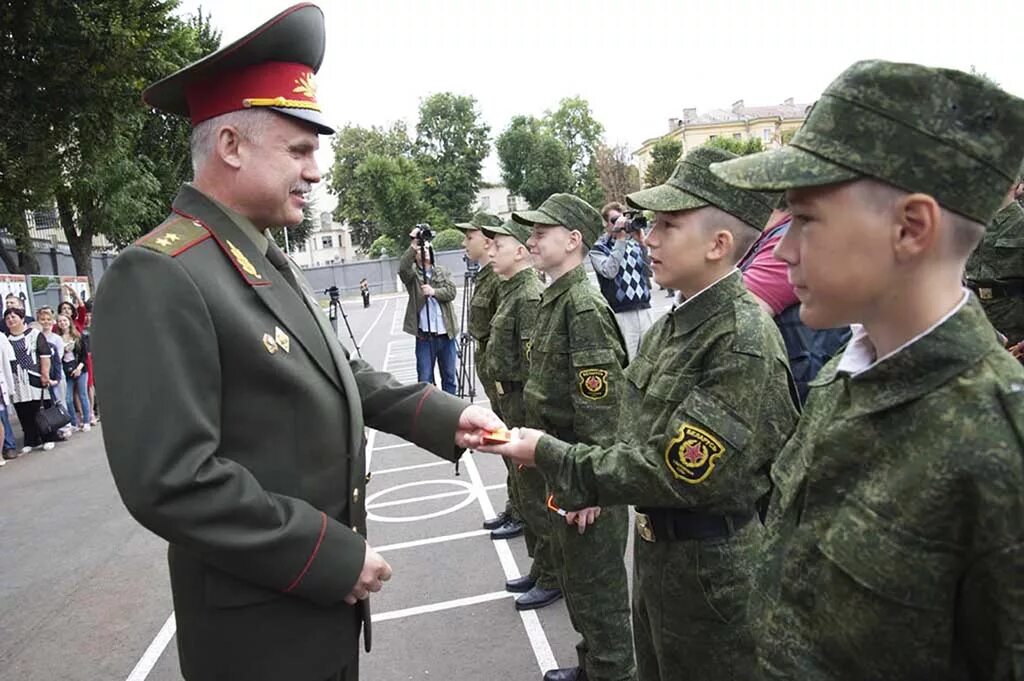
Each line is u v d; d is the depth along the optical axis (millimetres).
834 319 1111
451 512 5273
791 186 1042
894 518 1014
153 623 3920
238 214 1736
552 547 2889
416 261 8547
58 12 9164
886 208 1015
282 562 1520
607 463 1861
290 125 1698
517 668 3174
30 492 6863
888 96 1007
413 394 2152
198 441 1444
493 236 4215
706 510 1931
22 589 4504
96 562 4883
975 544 951
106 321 1486
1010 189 1024
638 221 7184
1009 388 958
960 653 1046
